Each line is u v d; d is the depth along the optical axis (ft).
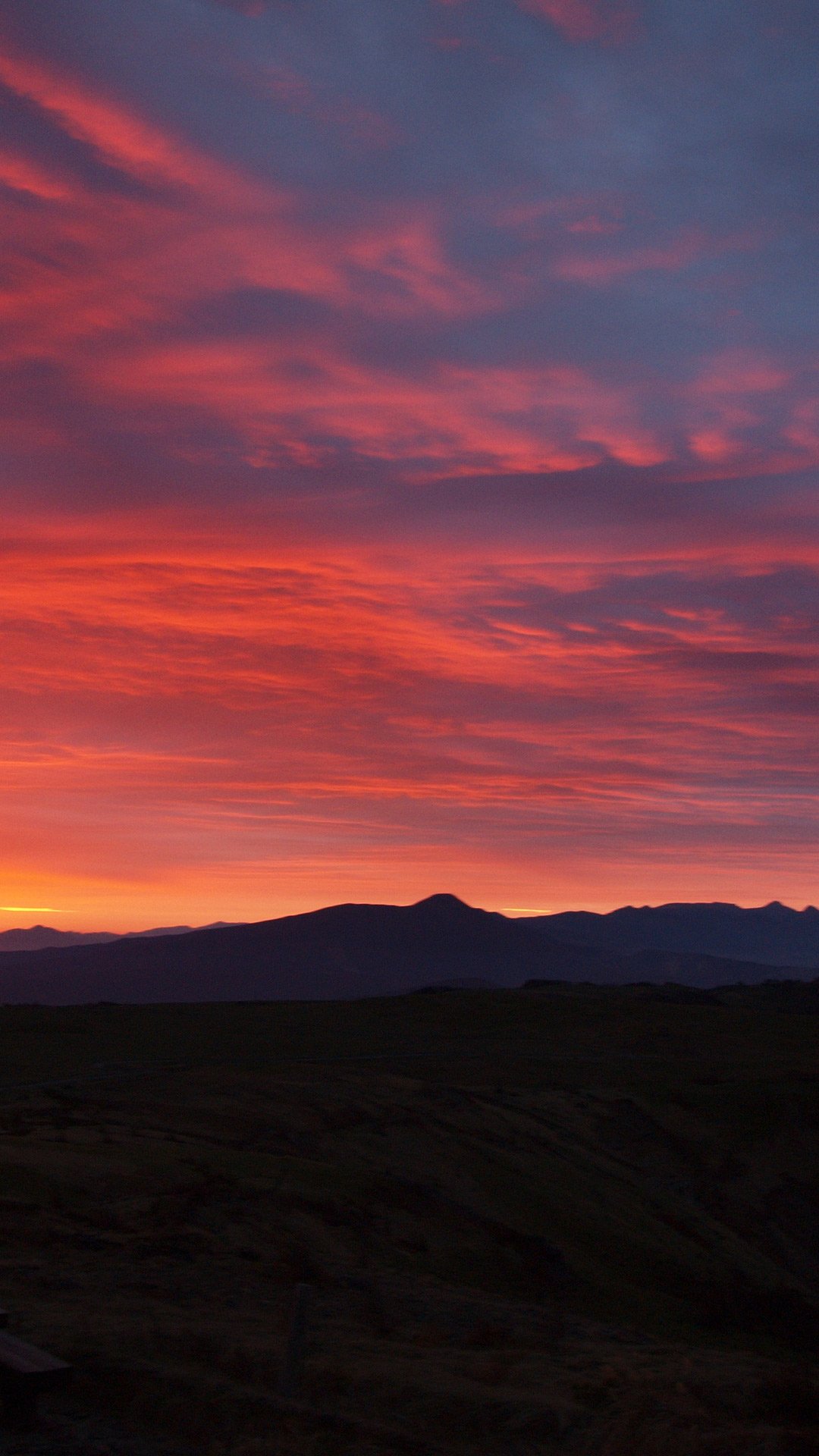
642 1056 270.87
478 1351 49.44
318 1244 79.51
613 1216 147.64
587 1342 59.00
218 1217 76.48
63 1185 75.51
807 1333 115.96
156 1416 31.45
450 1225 104.99
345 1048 253.65
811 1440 34.60
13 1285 48.42
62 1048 210.59
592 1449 34.99
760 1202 184.96
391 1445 31.94
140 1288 51.75
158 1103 137.18
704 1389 41.91
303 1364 39.11
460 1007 350.02
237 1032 268.62
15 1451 27.25
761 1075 239.09
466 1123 167.43
